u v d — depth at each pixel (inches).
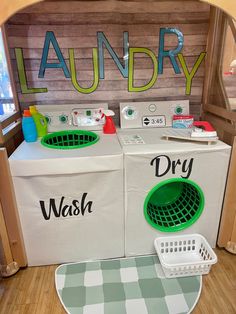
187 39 76.5
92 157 54.6
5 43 69.1
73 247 63.6
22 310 53.3
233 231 66.1
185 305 53.5
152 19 73.4
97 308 53.2
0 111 70.7
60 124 75.0
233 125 62.3
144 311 52.4
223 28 69.7
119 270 62.7
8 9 42.4
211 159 59.1
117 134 70.4
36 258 63.8
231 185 61.9
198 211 64.8
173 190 75.6
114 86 79.0
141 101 81.4
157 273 61.7
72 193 57.4
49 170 54.5
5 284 59.7
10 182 54.6
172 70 79.4
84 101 79.7
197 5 73.1
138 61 77.2
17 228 58.8
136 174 57.8
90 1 70.0
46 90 77.3
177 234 66.6
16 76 75.0
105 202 59.4
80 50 74.3
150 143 61.9
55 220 59.8
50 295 56.7
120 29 73.5
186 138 61.9
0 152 52.2
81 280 60.0
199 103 84.0
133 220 62.4
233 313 51.9
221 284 58.7
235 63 64.1
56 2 69.1
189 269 59.4
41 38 72.1
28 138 64.7
